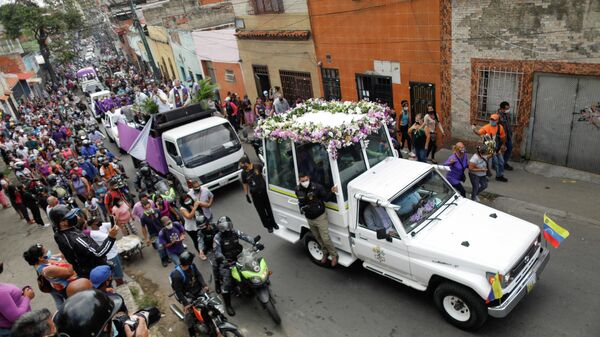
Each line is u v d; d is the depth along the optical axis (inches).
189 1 1189.7
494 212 251.3
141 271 362.6
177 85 615.2
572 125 360.2
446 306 234.4
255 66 762.8
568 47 336.2
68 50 2265.0
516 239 224.7
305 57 631.8
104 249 248.5
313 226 286.2
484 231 235.5
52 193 431.2
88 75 1771.7
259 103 671.1
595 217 306.7
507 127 377.4
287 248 355.6
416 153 426.3
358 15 511.5
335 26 553.9
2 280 381.7
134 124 632.4
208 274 339.0
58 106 1283.2
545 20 342.6
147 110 565.0
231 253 283.6
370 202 253.1
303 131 274.7
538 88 370.3
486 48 392.2
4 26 1756.9
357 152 287.4
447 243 231.1
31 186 493.4
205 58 938.1
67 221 246.1
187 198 360.8
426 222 251.6
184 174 473.7
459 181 325.7
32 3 1849.2
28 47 2010.3
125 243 375.6
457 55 420.8
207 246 329.1
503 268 206.5
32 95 1705.2
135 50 1881.2
